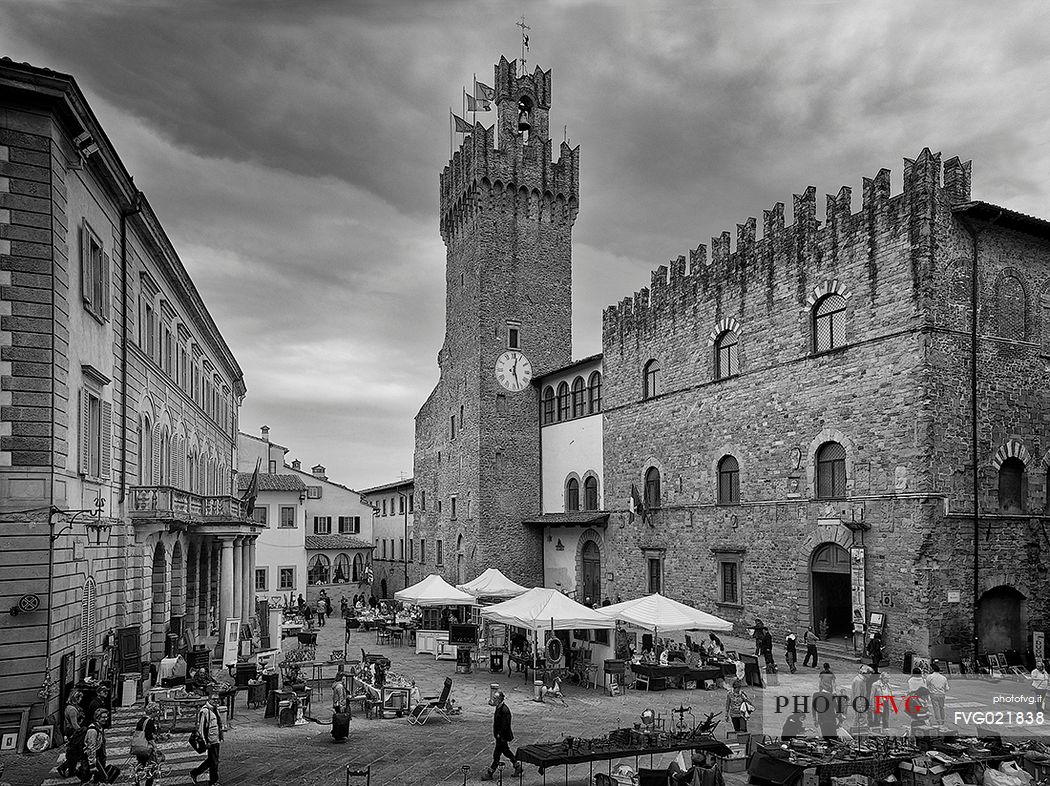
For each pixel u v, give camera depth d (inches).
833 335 1424.7
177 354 1542.8
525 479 2357.3
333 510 3341.5
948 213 1273.4
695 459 1745.8
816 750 695.7
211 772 714.2
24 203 846.5
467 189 2450.8
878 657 1217.4
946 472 1237.1
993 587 1257.4
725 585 1652.3
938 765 665.6
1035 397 1337.4
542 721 967.0
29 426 838.5
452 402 2536.9
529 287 2420.0
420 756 814.5
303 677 1149.7
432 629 1796.3
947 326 1256.8
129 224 1152.8
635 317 1980.8
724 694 1124.5
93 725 732.0
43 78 835.4
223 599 1626.5
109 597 1049.5
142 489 1177.4
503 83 2455.7
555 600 1165.7
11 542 823.7
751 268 1608.0
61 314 874.1
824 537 1397.6
